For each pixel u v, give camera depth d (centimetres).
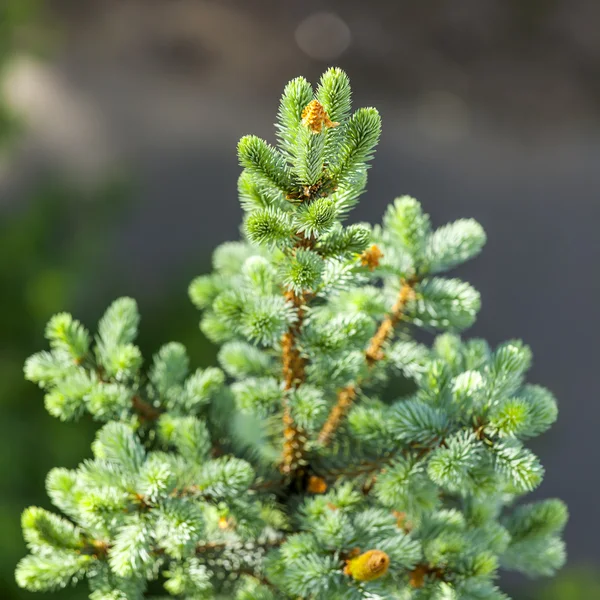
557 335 273
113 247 165
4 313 131
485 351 54
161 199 257
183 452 52
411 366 55
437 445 50
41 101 258
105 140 258
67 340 54
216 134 275
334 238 49
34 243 136
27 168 201
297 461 54
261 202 48
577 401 261
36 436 118
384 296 55
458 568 51
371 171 280
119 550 49
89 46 288
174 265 228
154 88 284
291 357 52
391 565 50
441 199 281
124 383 55
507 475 49
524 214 285
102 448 51
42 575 51
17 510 106
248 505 52
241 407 52
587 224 285
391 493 50
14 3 146
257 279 51
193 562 53
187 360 57
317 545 50
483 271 279
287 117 47
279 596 52
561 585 124
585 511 240
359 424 52
